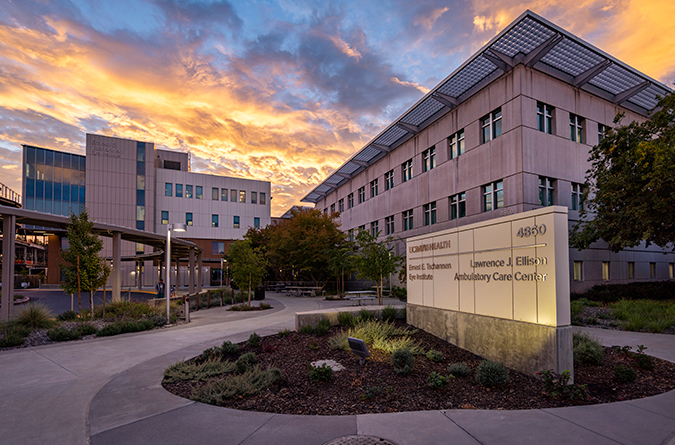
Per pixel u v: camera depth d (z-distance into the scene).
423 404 4.91
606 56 18.42
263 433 4.07
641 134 15.95
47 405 5.07
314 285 31.19
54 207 44.91
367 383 5.75
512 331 6.64
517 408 4.79
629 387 5.62
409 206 27.66
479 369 5.86
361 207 36.50
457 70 19.86
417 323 10.32
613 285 19.92
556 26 16.56
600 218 16.44
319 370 5.82
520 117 18.25
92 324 12.07
